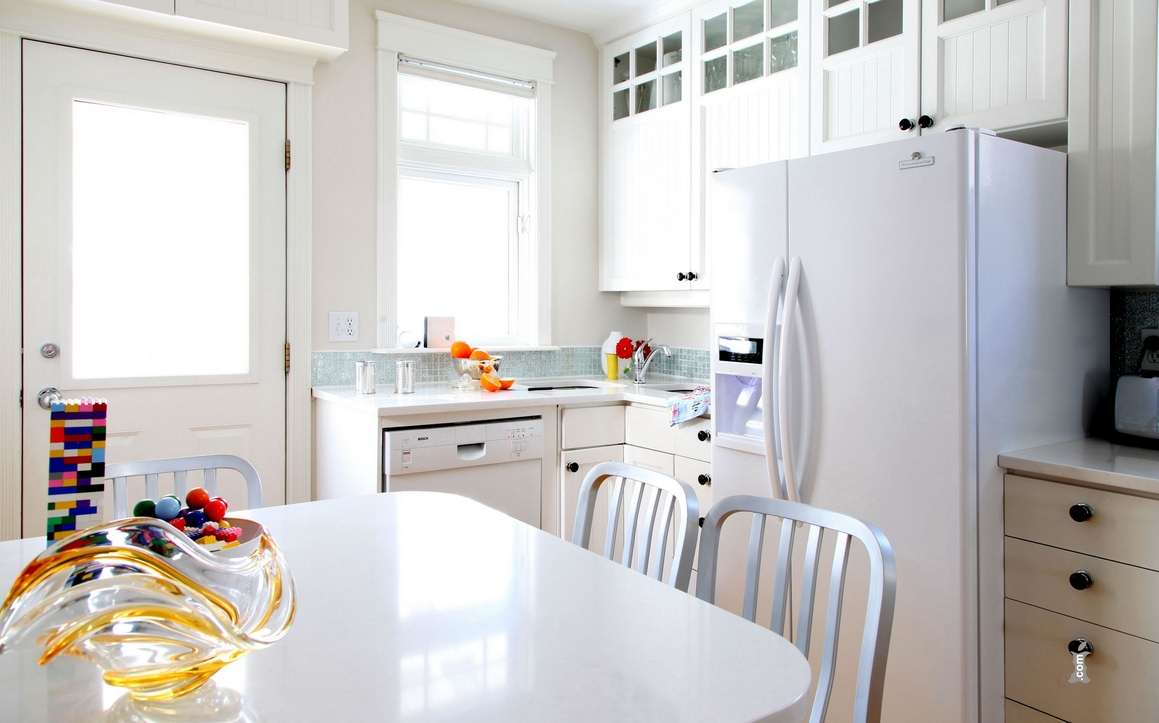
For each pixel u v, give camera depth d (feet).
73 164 8.50
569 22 11.75
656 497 4.62
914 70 7.73
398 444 8.50
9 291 8.19
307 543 4.32
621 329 12.79
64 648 2.41
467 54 11.00
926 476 6.16
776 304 6.99
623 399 10.23
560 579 3.74
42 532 8.38
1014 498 6.24
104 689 2.68
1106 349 7.43
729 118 10.06
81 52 8.46
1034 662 6.15
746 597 4.10
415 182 11.10
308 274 9.86
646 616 3.28
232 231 9.45
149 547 2.48
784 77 9.26
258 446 9.62
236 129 9.41
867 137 8.20
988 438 6.13
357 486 8.91
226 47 9.15
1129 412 6.64
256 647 2.56
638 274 11.63
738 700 2.54
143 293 8.98
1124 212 6.48
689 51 10.66
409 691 2.60
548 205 11.85
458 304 11.54
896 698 6.37
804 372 6.93
